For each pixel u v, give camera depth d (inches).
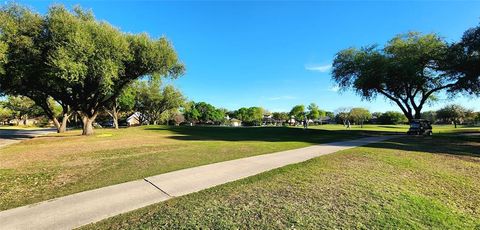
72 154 518.0
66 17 842.8
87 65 858.8
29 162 430.6
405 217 202.2
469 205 246.7
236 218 191.9
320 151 517.3
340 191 252.7
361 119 3019.2
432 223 196.7
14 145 768.3
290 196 238.1
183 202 227.6
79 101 1109.1
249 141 774.5
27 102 2448.3
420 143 713.0
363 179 296.4
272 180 291.1
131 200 235.8
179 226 180.5
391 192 256.8
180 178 307.6
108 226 183.6
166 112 2790.4
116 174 330.6
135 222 189.0
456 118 2345.0
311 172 325.4
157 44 1024.9
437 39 1169.4
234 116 5290.4
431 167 384.8
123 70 957.2
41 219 196.5
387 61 1184.2
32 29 838.5
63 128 1451.8
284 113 4852.4
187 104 2743.6
